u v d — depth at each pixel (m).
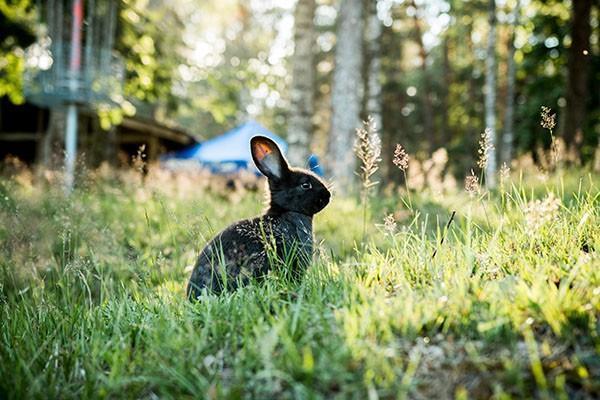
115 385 3.00
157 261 5.75
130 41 15.49
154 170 11.96
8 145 22.64
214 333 3.37
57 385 3.31
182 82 17.44
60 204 6.62
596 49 24.53
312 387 2.70
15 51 17.19
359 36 15.02
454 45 37.84
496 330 2.87
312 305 3.43
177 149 26.78
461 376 2.68
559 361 2.68
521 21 24.47
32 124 22.50
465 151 34.56
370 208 9.36
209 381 2.95
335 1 26.28
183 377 2.92
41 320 4.43
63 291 4.84
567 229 4.17
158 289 5.13
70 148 13.72
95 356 3.43
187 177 12.82
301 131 15.08
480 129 35.50
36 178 10.84
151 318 4.06
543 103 26.81
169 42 16.78
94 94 13.46
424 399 2.58
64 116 18.66
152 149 23.48
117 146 23.14
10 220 5.89
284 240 4.68
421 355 2.87
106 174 11.49
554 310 2.94
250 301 3.74
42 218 6.38
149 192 9.87
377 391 2.60
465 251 3.94
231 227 4.69
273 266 4.27
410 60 41.50
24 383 3.30
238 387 2.77
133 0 14.88
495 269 3.83
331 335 3.01
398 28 36.75
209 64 15.88
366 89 32.88
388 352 2.75
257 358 2.94
